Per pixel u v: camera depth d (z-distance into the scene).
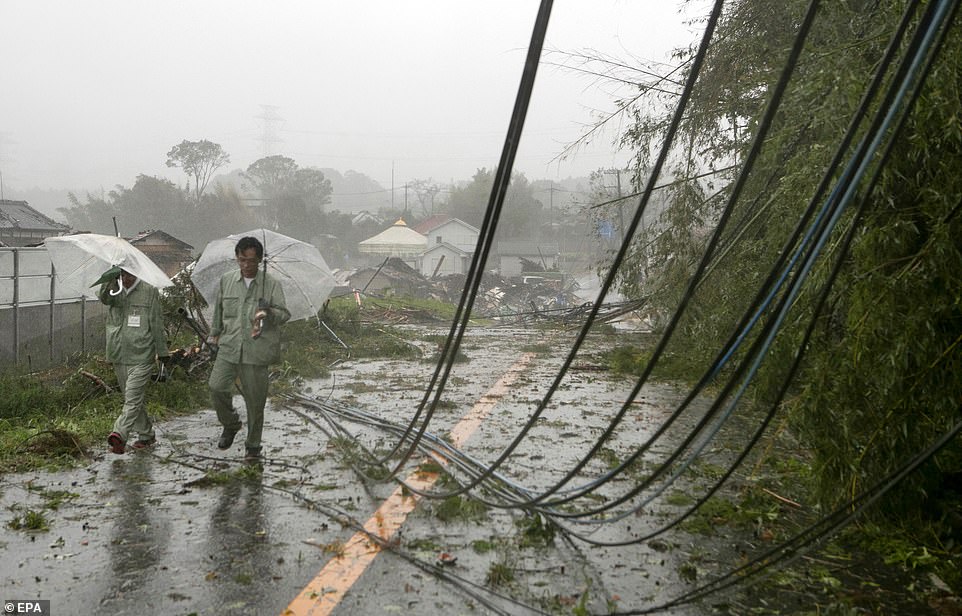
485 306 37.28
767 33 8.70
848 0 6.42
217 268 10.62
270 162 99.38
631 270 11.09
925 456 3.12
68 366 11.64
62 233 41.59
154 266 7.10
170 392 9.09
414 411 9.15
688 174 10.25
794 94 5.68
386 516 5.27
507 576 4.24
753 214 8.15
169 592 4.02
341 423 8.35
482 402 9.80
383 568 4.37
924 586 4.23
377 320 24.19
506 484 5.66
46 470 6.25
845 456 4.73
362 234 91.12
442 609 3.87
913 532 4.87
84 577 4.19
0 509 5.27
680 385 10.85
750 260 7.90
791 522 5.25
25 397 8.38
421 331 21.20
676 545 4.82
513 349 16.48
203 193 90.94
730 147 9.88
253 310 6.57
